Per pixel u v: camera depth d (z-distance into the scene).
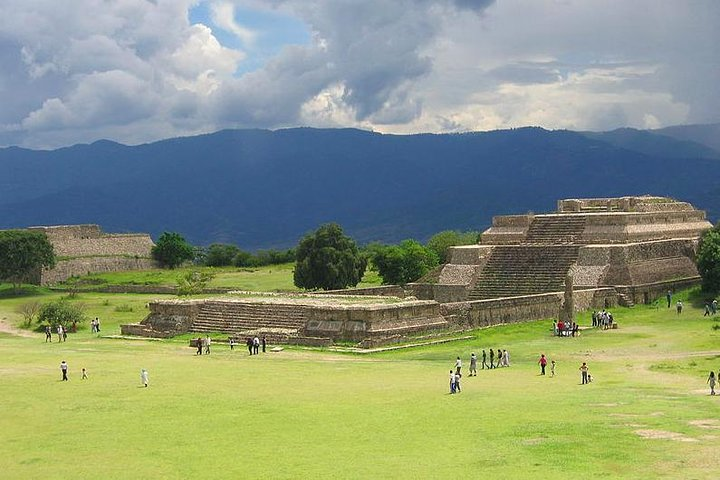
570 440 40.19
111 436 43.69
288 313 92.06
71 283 173.88
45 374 64.06
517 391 55.12
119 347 85.06
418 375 63.12
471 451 38.78
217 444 41.44
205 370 66.06
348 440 41.66
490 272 125.19
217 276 184.88
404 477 34.69
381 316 83.81
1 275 155.88
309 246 134.25
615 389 55.25
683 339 81.62
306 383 59.16
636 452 37.53
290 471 36.09
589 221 127.19
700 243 126.12
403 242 142.38
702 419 44.25
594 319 95.12
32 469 37.81
